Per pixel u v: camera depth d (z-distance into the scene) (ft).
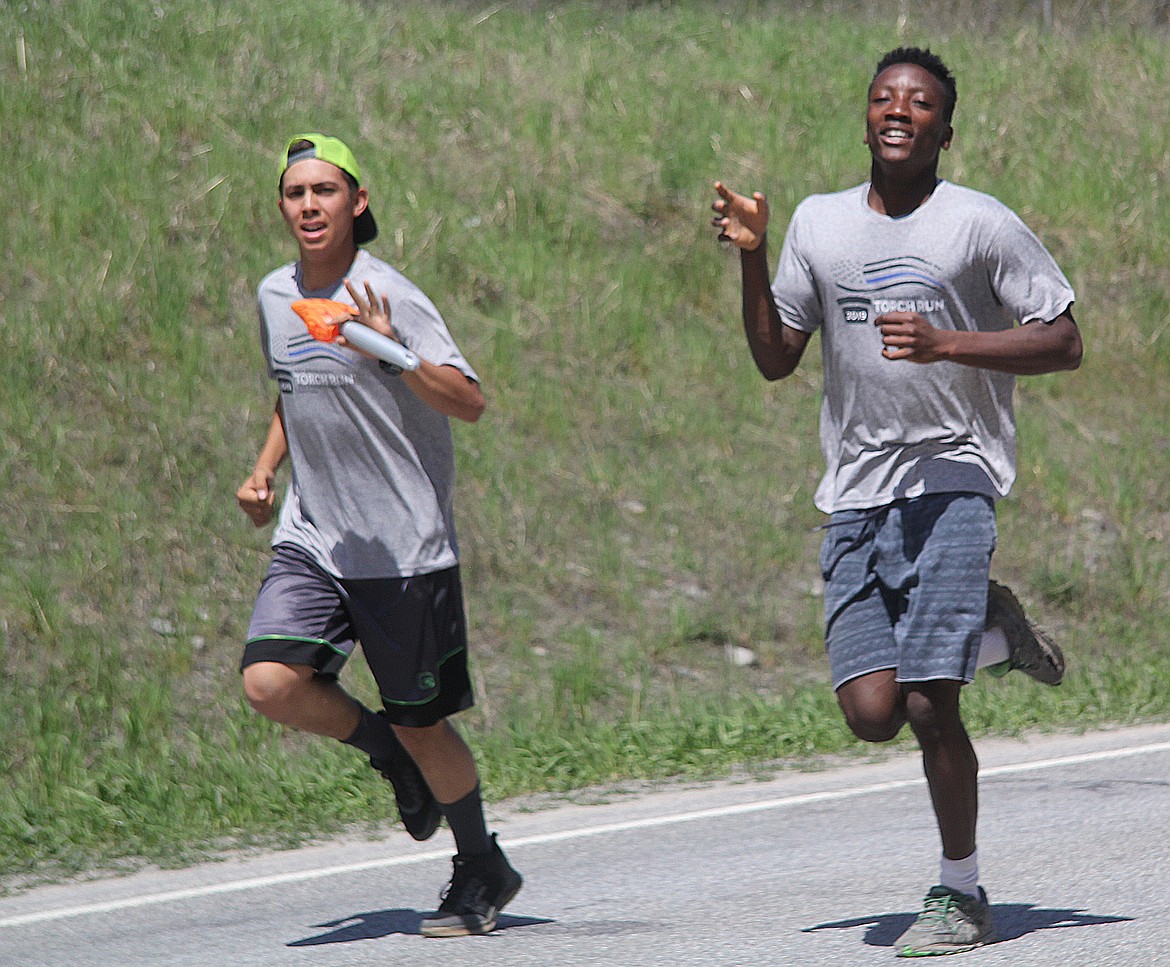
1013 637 51.34
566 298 152.97
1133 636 132.16
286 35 171.01
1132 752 92.84
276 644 52.03
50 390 119.96
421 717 53.21
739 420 146.82
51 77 151.02
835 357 50.16
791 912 56.80
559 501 130.41
